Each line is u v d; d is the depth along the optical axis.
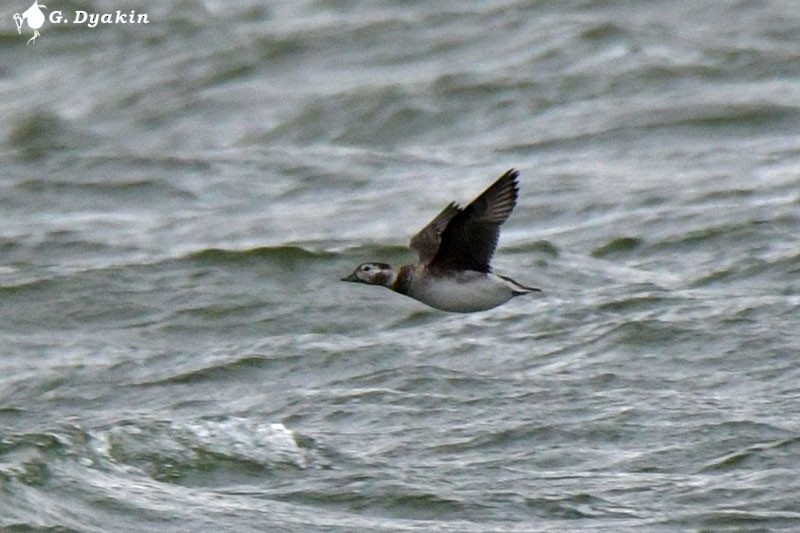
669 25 32.53
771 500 11.74
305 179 24.61
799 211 20.45
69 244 21.47
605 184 22.91
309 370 15.78
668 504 11.75
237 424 13.85
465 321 16.98
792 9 33.34
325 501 11.95
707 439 13.01
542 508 11.72
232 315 18.03
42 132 28.12
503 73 29.55
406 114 27.80
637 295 17.39
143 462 12.81
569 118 26.94
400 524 11.48
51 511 11.52
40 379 16.03
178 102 29.50
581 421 13.59
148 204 24.02
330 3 35.53
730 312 16.39
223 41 32.59
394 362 15.77
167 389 15.55
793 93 27.38
